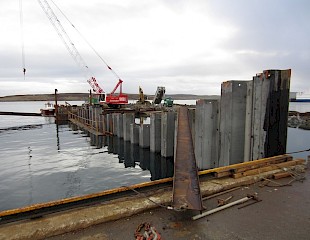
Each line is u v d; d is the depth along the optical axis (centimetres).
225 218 358
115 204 392
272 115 690
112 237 314
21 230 319
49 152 1727
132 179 1122
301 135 1964
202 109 959
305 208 388
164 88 3325
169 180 477
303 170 573
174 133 1294
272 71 679
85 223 338
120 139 2038
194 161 507
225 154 819
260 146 712
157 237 302
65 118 4047
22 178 1128
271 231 322
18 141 2211
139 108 2786
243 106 792
